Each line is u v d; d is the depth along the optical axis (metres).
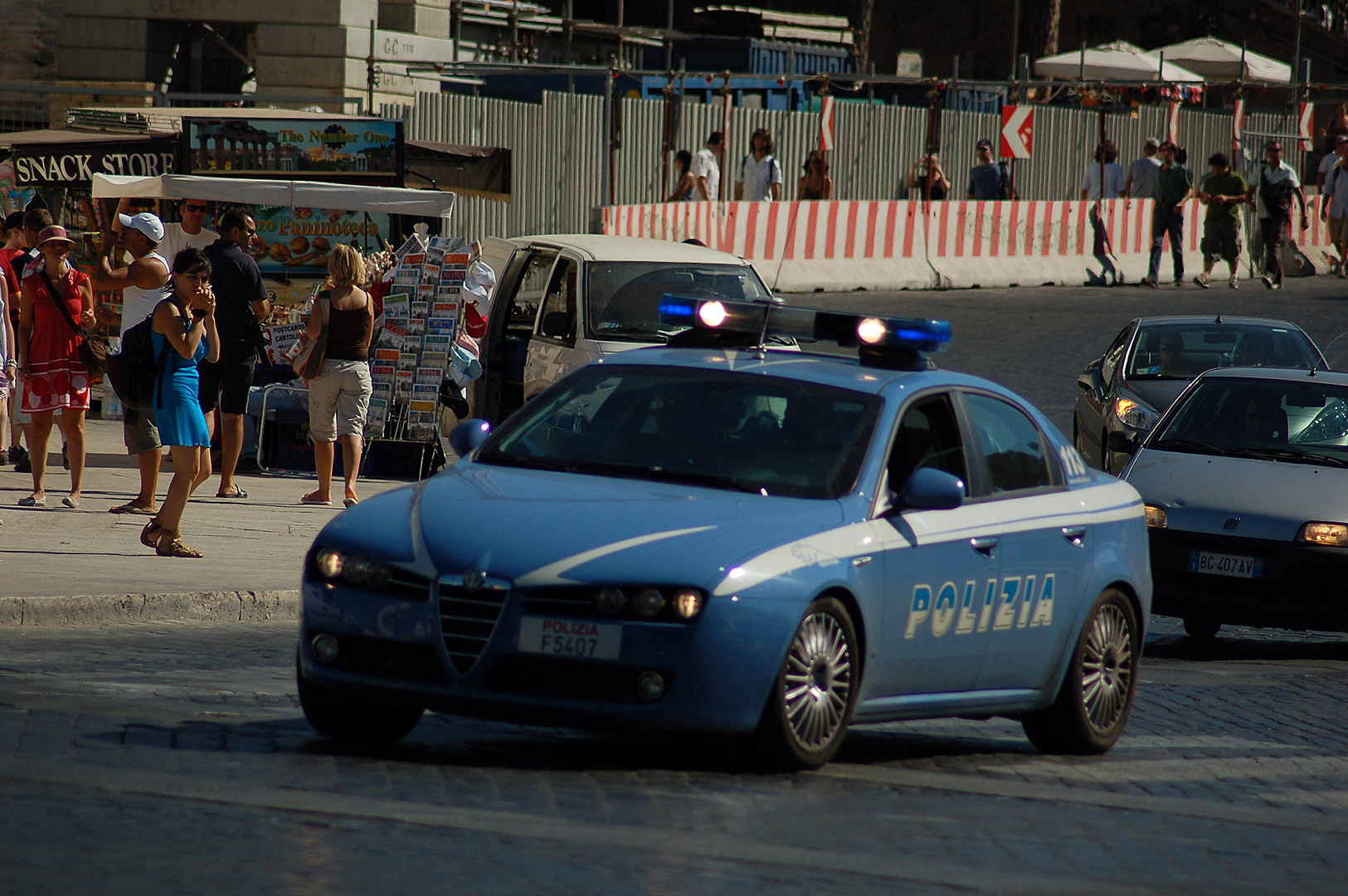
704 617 24.23
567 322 57.19
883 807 24.73
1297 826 26.11
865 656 26.50
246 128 66.56
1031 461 30.84
